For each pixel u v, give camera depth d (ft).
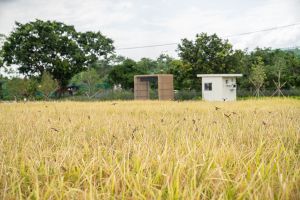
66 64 201.05
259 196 13.66
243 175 15.56
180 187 14.71
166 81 131.03
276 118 41.24
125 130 33.65
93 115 51.03
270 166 16.83
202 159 18.99
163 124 36.86
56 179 16.90
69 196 14.88
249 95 158.40
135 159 18.94
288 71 159.33
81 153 21.21
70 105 80.33
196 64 152.46
